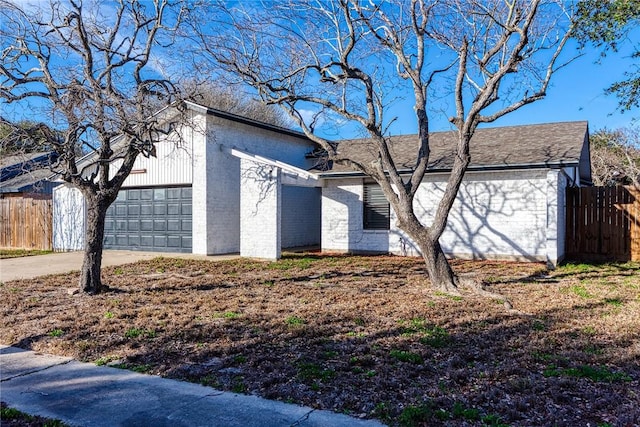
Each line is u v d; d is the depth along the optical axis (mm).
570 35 9078
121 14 9383
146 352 5641
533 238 14031
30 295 9172
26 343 6078
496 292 9039
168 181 16719
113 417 3998
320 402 4195
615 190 14430
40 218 19203
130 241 17969
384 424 3775
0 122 8344
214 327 6629
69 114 8641
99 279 9344
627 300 8195
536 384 4480
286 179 15586
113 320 7082
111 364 5320
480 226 14750
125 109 10266
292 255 16250
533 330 6359
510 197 14344
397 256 15695
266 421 3871
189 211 16594
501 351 5496
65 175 8914
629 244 14242
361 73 9969
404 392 4359
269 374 4863
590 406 4051
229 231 16859
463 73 9359
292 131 19016
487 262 13883
